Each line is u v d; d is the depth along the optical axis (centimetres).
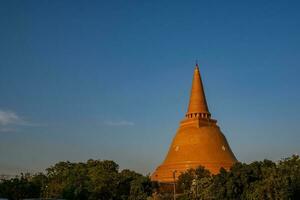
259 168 9831
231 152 16512
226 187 9731
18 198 14675
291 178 9000
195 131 16375
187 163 15650
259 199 8794
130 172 14212
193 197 11256
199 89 17050
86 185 13412
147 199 12038
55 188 14675
